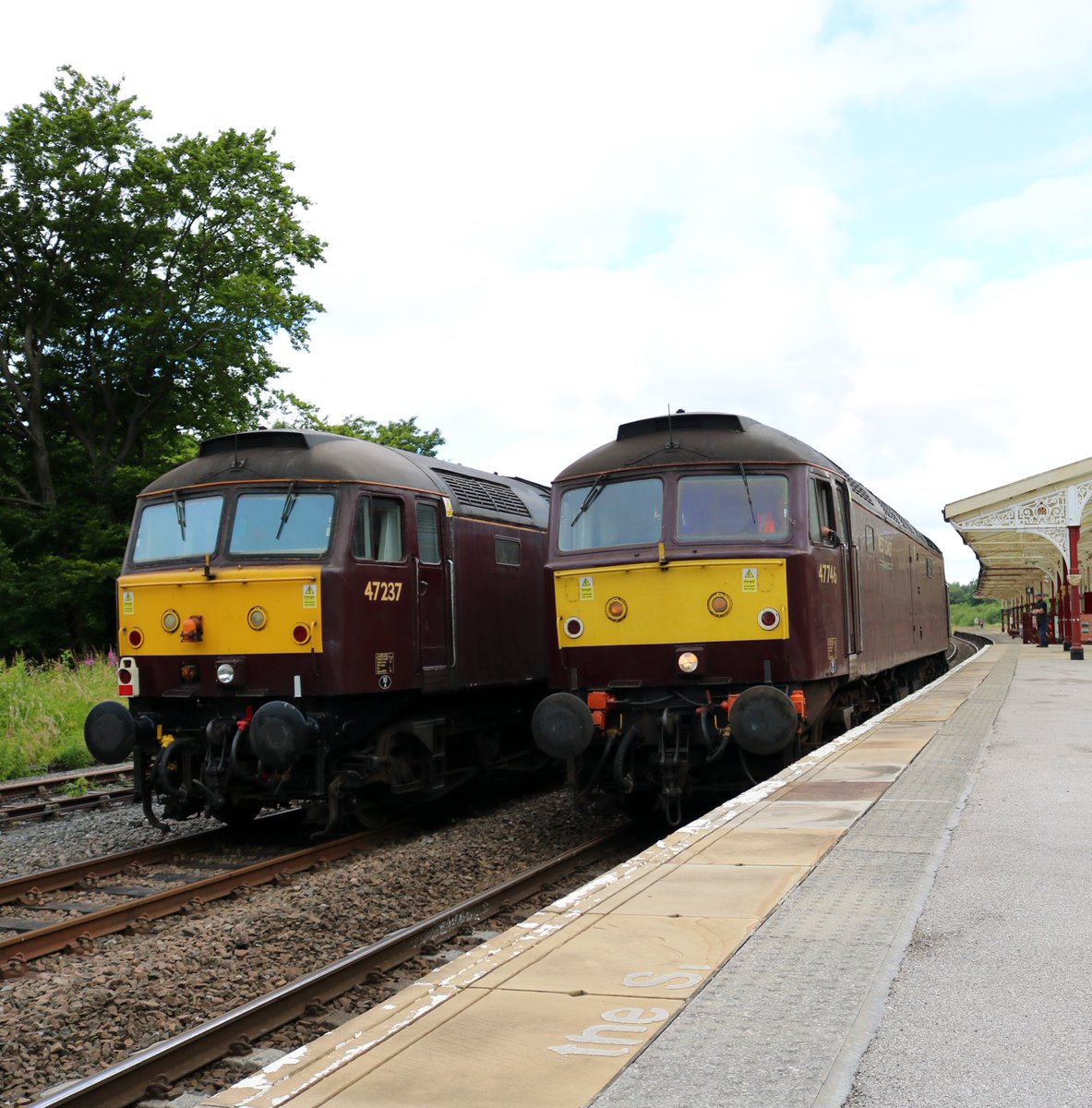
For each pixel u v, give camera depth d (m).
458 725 13.77
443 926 8.23
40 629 33.31
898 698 21.55
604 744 11.35
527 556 15.35
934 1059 3.79
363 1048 4.00
